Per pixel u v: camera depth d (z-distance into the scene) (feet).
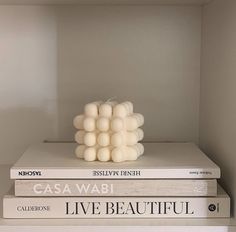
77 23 2.98
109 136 2.25
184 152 2.53
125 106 2.32
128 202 2.13
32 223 2.08
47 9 2.97
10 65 3.01
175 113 3.05
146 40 3.00
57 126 3.05
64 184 2.12
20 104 3.03
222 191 2.25
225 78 2.35
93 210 2.13
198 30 2.99
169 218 2.14
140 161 2.28
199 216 2.15
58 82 3.02
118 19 2.98
